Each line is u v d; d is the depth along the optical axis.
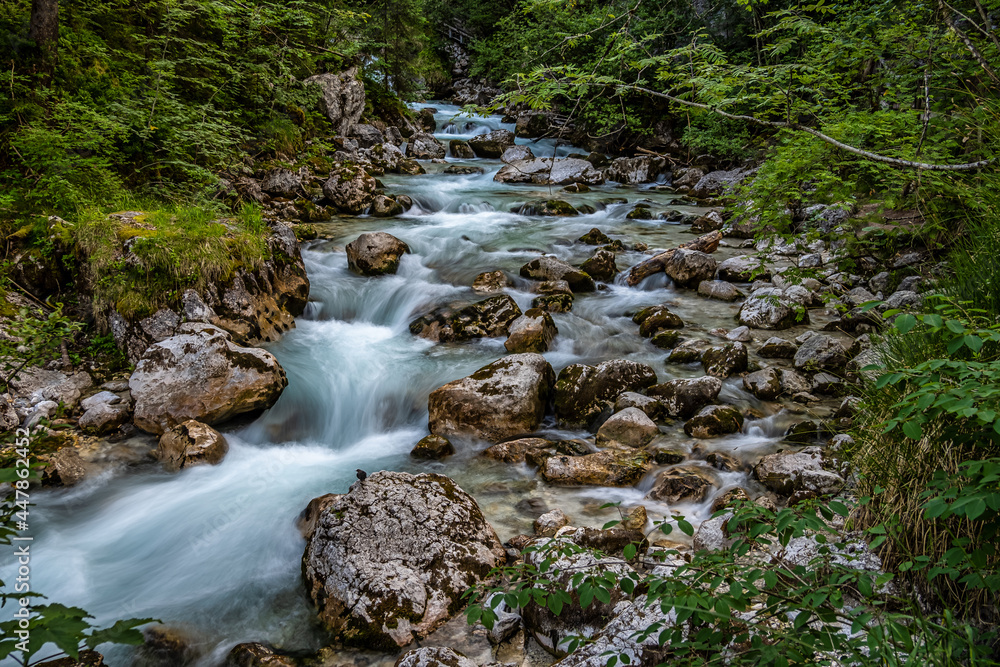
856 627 2.03
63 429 5.45
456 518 3.96
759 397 6.07
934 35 5.29
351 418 6.08
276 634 3.51
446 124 22.42
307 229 10.85
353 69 18.14
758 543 3.25
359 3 20.09
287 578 3.97
